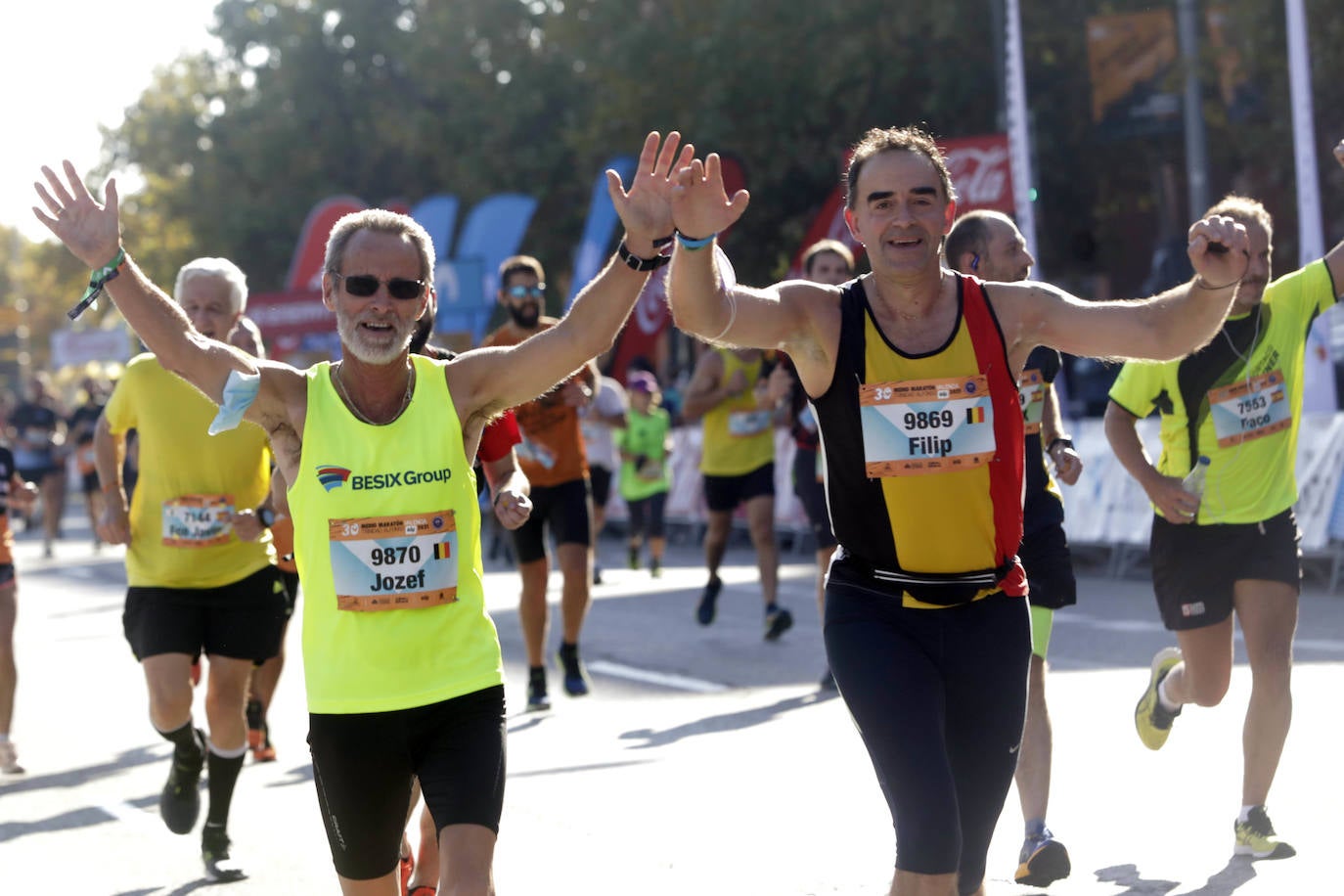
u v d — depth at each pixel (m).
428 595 9.12
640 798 16.67
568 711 21.88
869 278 9.56
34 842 16.34
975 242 13.83
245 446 15.01
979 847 9.59
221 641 14.91
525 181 74.81
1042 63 56.12
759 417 27.39
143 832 16.61
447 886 8.54
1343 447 30.78
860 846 14.48
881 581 9.57
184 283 15.46
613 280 9.00
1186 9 46.78
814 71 57.81
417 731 9.09
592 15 65.50
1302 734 17.53
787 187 61.97
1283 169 50.56
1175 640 25.22
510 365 9.24
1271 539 13.60
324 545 9.15
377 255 9.07
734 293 9.08
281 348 69.06
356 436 9.17
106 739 21.92
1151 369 13.75
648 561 44.72
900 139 9.47
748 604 33.44
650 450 41.03
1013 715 9.54
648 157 8.87
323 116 91.06
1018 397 9.55
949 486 9.37
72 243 9.09
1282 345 13.63
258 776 19.02
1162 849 13.70
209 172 95.19
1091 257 58.16
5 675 19.83
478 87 76.00
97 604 38.91
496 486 12.48
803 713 20.86
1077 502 36.06
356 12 88.69
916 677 9.33
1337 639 24.28
